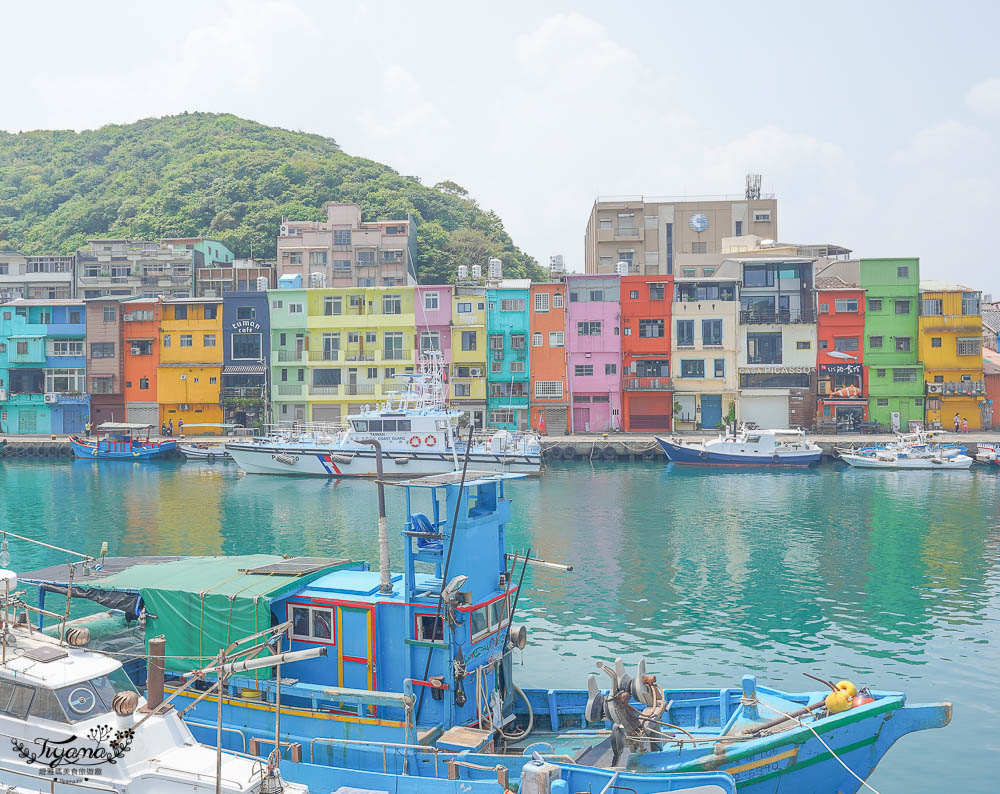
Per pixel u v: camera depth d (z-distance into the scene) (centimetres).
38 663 1242
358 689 1459
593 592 2744
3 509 4319
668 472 5712
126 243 8825
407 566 1437
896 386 7131
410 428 5416
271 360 7325
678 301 7162
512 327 7200
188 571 1642
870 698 1332
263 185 11012
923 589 2778
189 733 1277
